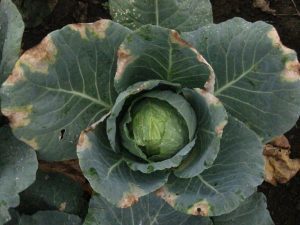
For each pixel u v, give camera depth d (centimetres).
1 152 74
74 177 91
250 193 70
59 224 81
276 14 108
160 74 72
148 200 81
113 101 75
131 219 79
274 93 73
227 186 71
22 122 70
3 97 67
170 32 65
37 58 67
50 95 70
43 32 106
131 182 70
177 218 81
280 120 74
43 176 84
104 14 107
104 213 78
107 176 68
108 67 73
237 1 108
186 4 78
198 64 69
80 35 69
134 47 67
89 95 73
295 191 104
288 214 104
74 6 106
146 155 69
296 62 70
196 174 69
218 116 66
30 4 102
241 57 72
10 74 68
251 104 75
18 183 71
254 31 71
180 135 68
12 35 71
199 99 68
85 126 75
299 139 105
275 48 70
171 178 73
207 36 72
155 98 69
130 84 72
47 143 73
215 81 75
